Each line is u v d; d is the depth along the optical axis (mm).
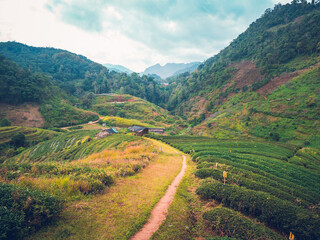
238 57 173125
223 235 7781
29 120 92625
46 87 123500
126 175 14719
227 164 21438
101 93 189750
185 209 9703
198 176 16438
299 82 91875
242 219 8406
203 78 177375
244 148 43281
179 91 196375
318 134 59406
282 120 74438
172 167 20375
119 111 134875
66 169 13000
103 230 6578
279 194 12836
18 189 7027
